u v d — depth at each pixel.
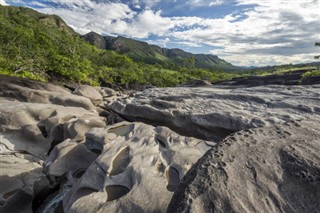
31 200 6.29
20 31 40.34
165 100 12.59
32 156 8.70
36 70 33.66
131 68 68.75
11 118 9.75
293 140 3.63
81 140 8.75
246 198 2.60
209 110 9.72
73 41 60.19
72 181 6.57
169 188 4.35
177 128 10.20
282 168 2.97
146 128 7.48
